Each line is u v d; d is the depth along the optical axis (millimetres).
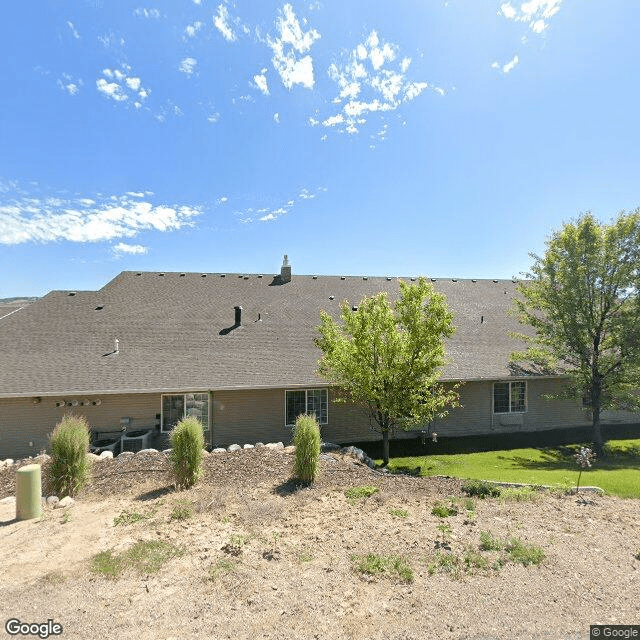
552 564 4691
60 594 4105
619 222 12812
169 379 12273
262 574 4480
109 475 8188
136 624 3613
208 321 15367
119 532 5613
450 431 15023
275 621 3646
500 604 3908
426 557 4855
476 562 4707
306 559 4816
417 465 11367
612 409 14102
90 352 12992
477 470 10648
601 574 4473
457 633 3473
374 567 4582
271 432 13508
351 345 11625
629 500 7133
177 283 17453
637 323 12367
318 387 13336
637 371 12570
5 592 4141
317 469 8203
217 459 9180
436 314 11133
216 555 4926
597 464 11531
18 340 13070
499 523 5957
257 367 13367
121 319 14797
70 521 6035
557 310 13406
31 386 11227
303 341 15055
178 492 7293
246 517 6137
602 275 12781
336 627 3557
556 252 13570
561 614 3744
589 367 13273
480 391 15367
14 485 7891
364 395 11539
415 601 3957
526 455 12625
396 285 19781
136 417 12586
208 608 3848
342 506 6645
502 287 21312
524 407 15812
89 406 12266
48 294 15727
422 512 6398
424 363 10984
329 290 18625
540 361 14391
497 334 17250
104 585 4273
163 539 5387
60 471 7129
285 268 19109
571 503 6867
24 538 5453
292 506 6625
